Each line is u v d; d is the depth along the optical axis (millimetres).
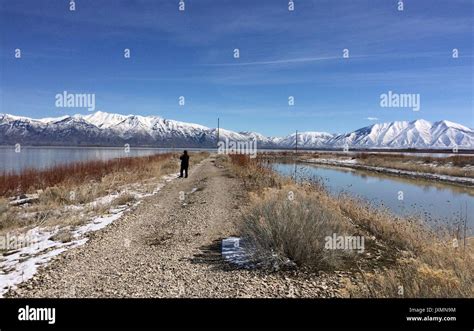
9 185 17031
